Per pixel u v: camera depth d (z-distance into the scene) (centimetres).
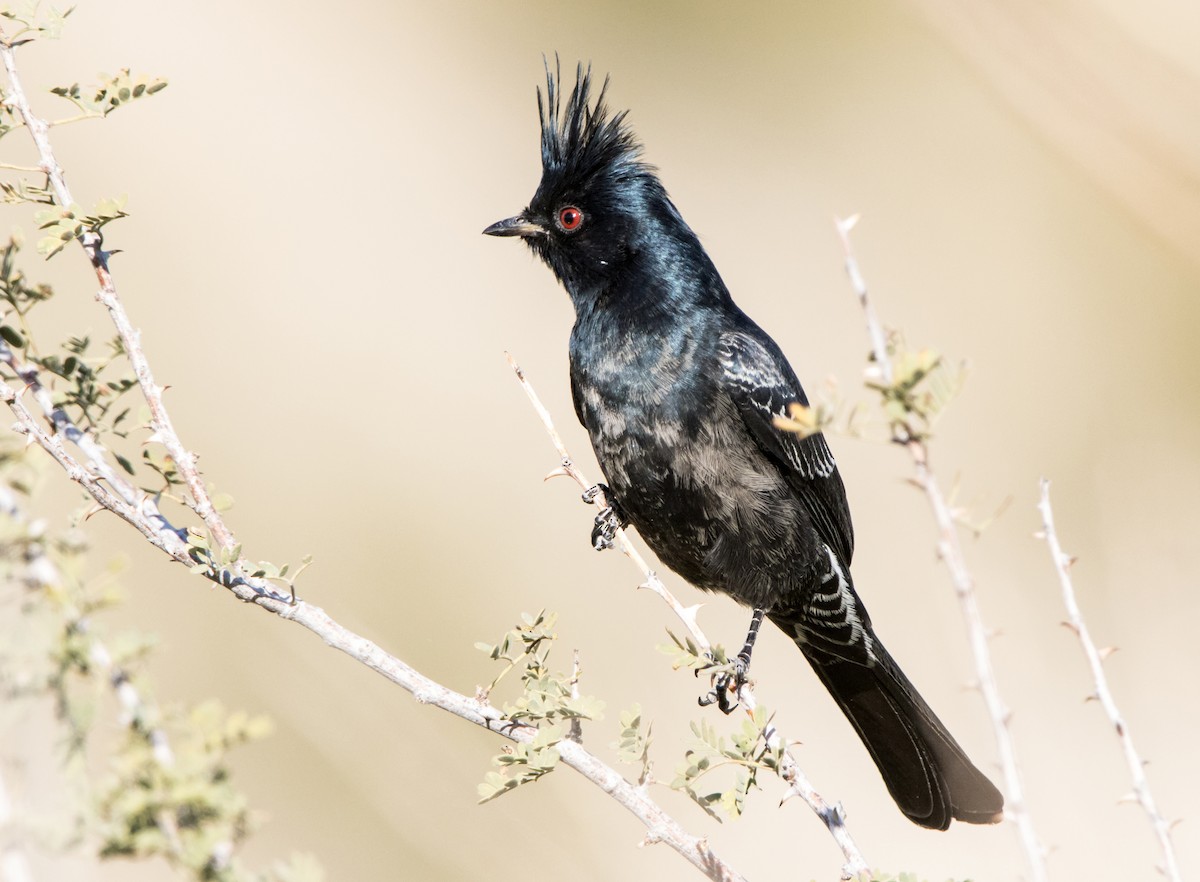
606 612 1584
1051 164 2420
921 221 2411
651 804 646
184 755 489
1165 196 1425
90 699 476
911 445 470
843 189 2461
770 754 648
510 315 2056
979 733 1266
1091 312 2252
